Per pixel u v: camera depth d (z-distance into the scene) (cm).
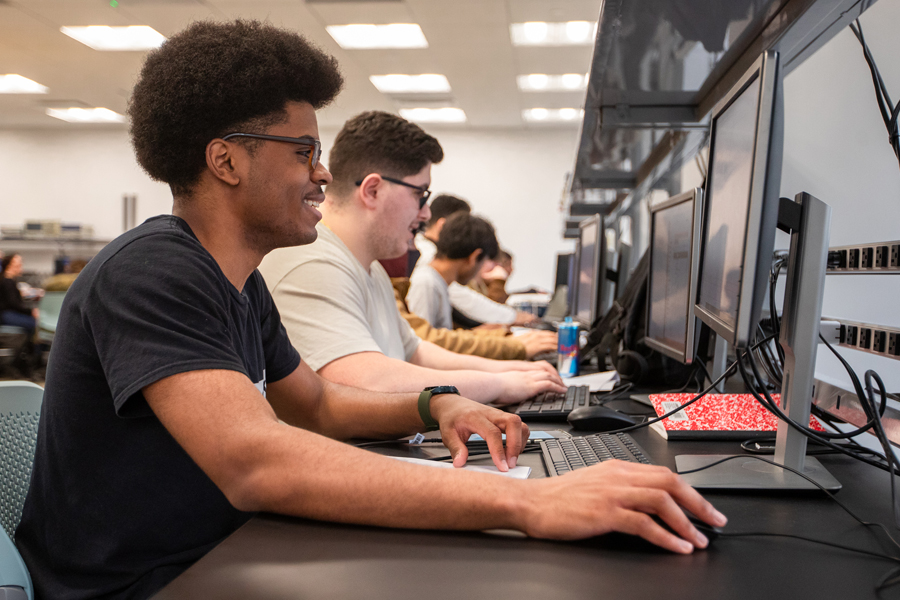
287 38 78
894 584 49
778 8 114
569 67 595
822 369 153
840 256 99
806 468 80
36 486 74
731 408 111
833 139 158
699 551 55
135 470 70
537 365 158
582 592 47
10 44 554
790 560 54
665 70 150
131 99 79
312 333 123
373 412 97
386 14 480
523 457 91
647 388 158
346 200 150
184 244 71
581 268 280
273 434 61
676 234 143
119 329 63
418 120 821
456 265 281
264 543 57
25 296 722
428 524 58
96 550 70
